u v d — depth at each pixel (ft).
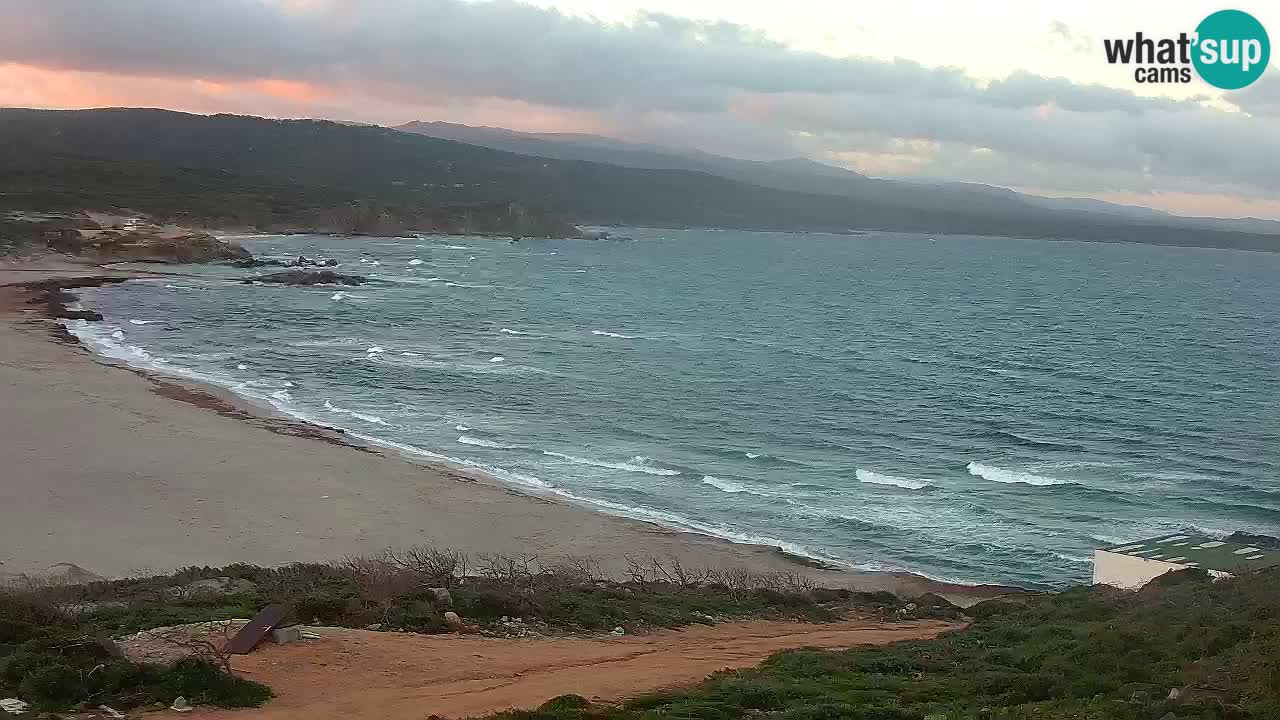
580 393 196.03
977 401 205.67
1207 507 133.28
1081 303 457.68
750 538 115.34
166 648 48.26
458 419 168.25
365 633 54.95
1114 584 91.09
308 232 654.12
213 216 610.65
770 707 43.60
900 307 412.57
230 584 70.95
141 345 221.87
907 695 45.47
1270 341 324.60
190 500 112.47
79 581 81.15
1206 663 46.80
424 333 271.90
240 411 159.94
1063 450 165.07
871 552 113.60
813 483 139.85
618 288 445.37
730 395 202.28
